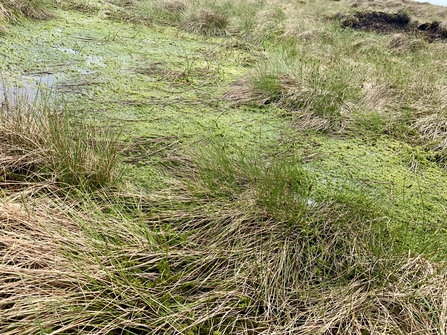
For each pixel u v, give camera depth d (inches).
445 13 466.6
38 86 143.3
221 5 324.5
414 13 467.2
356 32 328.2
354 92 165.5
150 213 84.7
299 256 78.2
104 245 70.7
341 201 96.2
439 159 131.5
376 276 73.6
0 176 86.4
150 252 72.7
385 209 98.3
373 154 129.8
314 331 63.2
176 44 238.1
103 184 90.3
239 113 149.6
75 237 71.7
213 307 66.0
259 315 66.3
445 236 90.0
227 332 62.7
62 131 94.1
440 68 218.8
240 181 98.4
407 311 67.5
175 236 78.7
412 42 292.2
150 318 61.1
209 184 93.1
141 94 153.9
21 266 63.6
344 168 118.9
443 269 74.9
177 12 295.4
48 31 213.6
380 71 199.2
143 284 67.0
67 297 59.9
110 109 136.0
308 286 71.9
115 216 80.5
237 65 213.3
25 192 81.5
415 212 99.3
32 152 90.3
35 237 69.3
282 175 99.4
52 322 55.7
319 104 150.8
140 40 232.7
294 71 174.4
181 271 71.6
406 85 179.2
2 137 93.8
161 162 107.0
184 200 91.4
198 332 60.9
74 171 87.8
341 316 65.4
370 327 64.0
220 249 76.8
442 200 107.2
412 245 83.0
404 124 149.9
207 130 131.1
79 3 281.7
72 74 162.6
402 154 131.3
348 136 140.8
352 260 78.6
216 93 166.9
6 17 205.9
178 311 63.2
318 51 242.1
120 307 60.4
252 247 79.3
